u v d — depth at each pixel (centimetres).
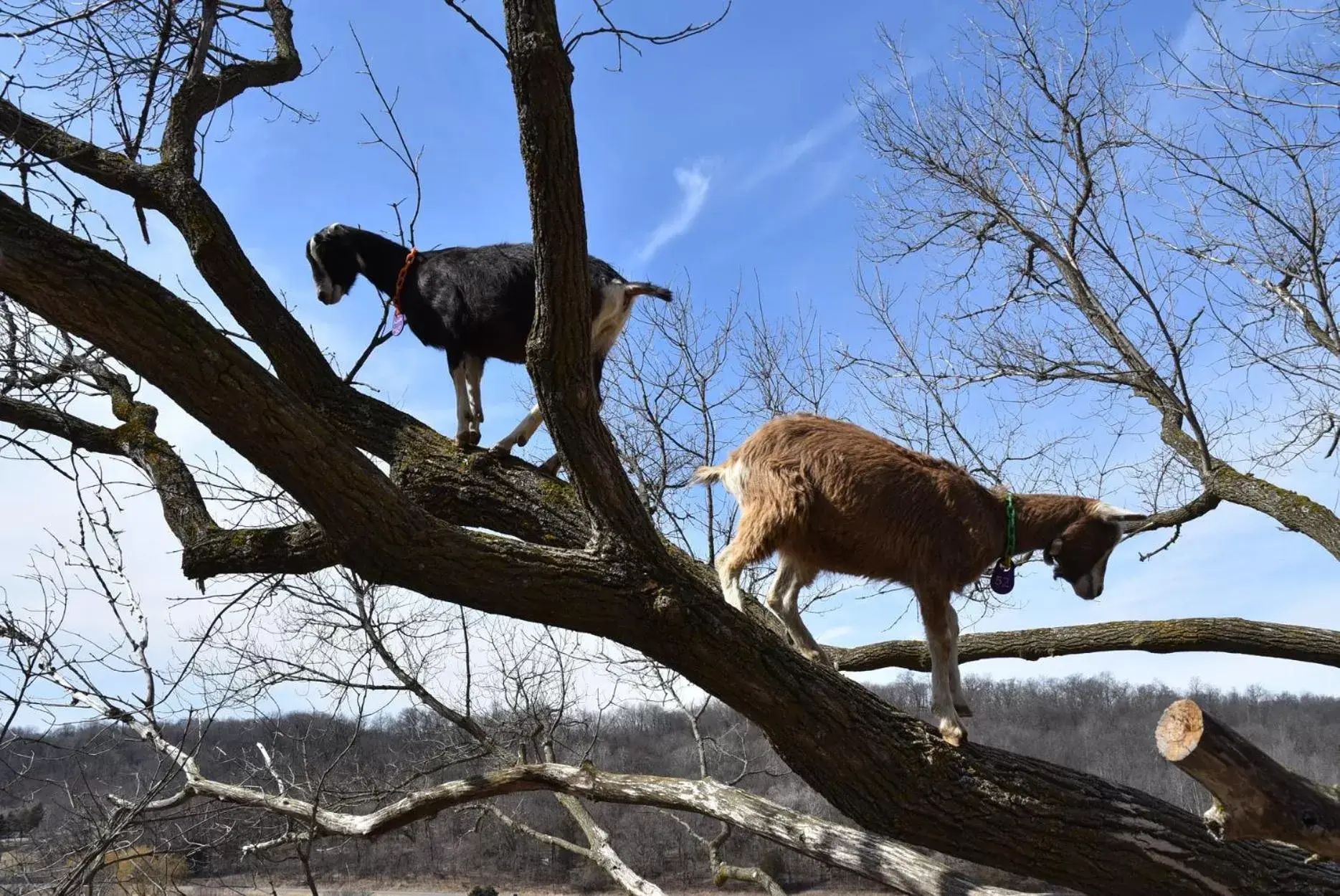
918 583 416
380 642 663
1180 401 716
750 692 360
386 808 557
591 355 316
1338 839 278
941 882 427
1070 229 784
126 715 511
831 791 383
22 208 280
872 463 411
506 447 430
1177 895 381
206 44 473
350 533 327
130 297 283
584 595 344
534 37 260
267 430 303
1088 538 459
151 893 581
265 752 617
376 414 456
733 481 435
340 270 498
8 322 458
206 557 420
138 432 471
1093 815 381
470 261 452
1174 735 284
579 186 284
